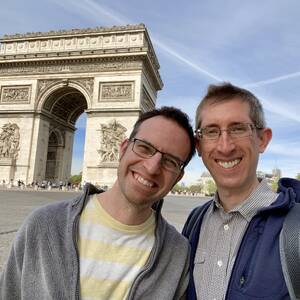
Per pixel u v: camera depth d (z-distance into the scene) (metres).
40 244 0.60
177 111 0.71
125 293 0.60
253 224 0.62
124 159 0.66
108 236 0.63
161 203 0.71
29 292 0.59
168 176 0.66
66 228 0.62
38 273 0.59
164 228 0.70
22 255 0.62
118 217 0.64
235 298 0.58
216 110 0.69
